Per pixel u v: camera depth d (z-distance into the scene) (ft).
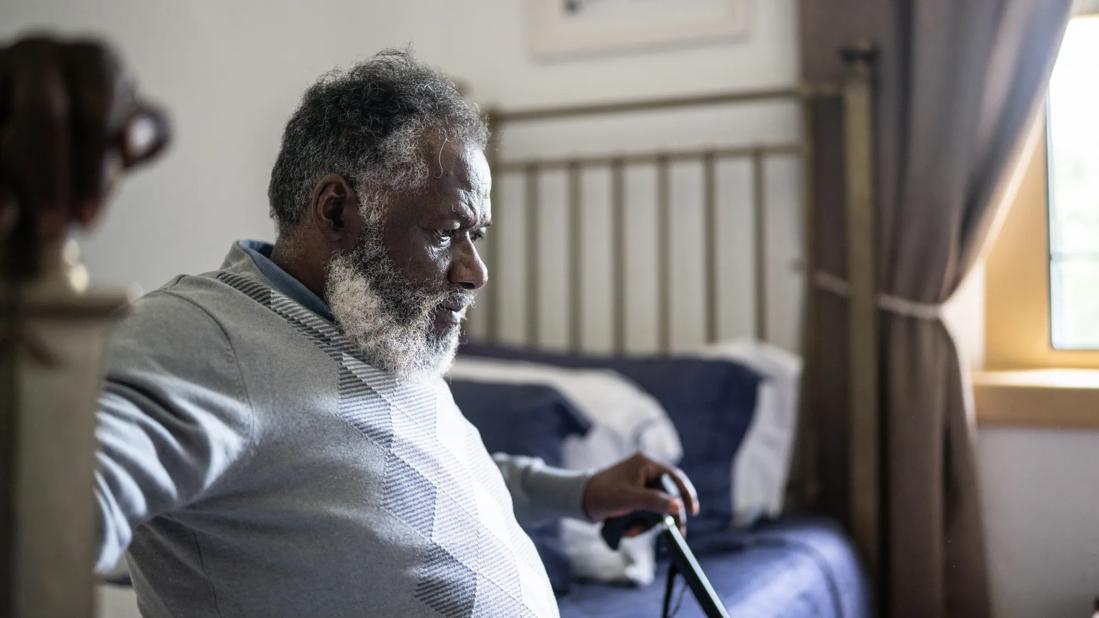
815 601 5.68
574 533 5.46
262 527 2.93
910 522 6.97
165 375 2.62
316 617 2.99
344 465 3.02
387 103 3.46
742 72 8.13
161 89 6.05
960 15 6.81
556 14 8.68
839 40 7.63
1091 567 6.50
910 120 7.13
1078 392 6.51
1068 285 7.16
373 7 8.44
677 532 4.25
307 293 3.38
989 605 6.77
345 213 3.44
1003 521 6.77
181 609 3.10
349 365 3.20
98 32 5.55
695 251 8.29
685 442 6.69
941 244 6.93
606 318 8.55
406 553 3.08
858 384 7.25
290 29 7.32
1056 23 6.40
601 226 8.57
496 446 5.62
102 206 1.69
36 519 1.58
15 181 1.59
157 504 2.37
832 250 7.68
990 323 7.32
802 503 7.70
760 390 7.15
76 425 1.64
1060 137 7.11
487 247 8.89
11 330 1.56
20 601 1.56
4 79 1.64
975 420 6.90
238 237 6.74
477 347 7.83
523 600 3.44
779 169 8.00
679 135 8.31
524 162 8.76
